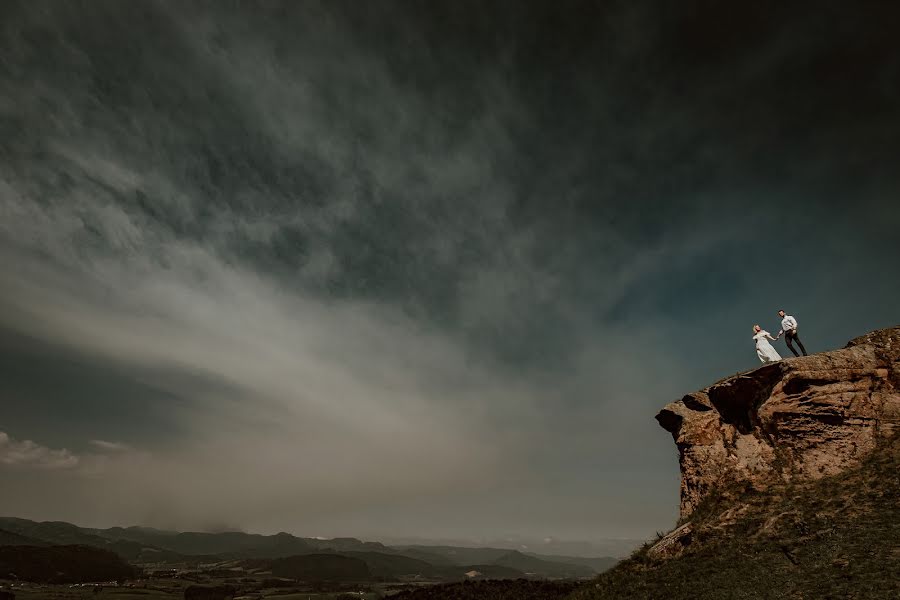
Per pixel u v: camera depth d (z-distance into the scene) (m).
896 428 24.23
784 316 31.64
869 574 17.31
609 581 25.55
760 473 26.05
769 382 28.75
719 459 28.19
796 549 20.58
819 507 22.31
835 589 17.30
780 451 26.28
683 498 29.22
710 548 23.36
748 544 22.33
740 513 24.42
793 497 23.67
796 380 27.14
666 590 22.00
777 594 18.45
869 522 20.08
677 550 24.70
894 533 18.89
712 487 27.19
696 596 20.56
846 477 23.25
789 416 26.69
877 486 21.78
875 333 29.12
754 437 27.89
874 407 25.36
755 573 20.28
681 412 32.28
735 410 30.20
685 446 30.31
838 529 20.50
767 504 24.11
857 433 24.84
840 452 24.66
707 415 30.83
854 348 28.11
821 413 25.97
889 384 25.91
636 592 23.08
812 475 24.42
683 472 30.16
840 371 26.81
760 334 31.53
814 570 18.88
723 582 20.62
